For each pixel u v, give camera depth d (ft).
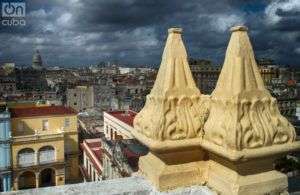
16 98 252.83
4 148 137.90
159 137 10.06
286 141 9.69
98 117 245.45
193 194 10.25
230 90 9.54
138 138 11.06
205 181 10.47
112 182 10.89
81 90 307.99
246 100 9.32
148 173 11.03
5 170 138.10
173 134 10.19
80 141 191.11
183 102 10.46
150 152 11.54
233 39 9.98
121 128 140.15
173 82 10.53
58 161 147.54
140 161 11.85
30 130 147.74
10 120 140.36
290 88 249.14
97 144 154.61
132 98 255.50
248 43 9.89
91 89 309.01
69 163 161.79
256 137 9.20
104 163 118.62
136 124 11.35
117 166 99.14
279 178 9.70
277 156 9.59
